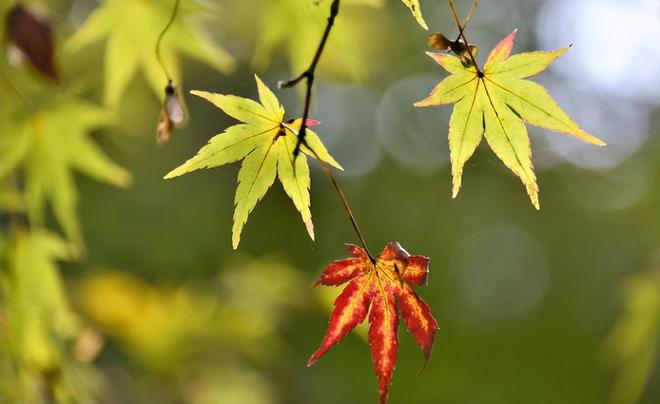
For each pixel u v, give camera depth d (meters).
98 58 3.62
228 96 1.31
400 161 7.08
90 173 2.20
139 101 4.01
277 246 6.05
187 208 5.35
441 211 6.99
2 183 2.12
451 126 1.33
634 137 7.35
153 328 3.20
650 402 5.55
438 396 6.30
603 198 7.32
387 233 6.84
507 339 7.16
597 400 6.82
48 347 2.22
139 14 2.11
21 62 1.86
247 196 1.31
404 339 6.23
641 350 3.04
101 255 4.96
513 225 7.28
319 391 5.44
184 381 3.23
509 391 6.72
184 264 5.23
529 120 1.32
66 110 2.13
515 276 7.62
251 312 3.25
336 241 6.61
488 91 1.33
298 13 2.14
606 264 7.21
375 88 6.79
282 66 5.31
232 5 3.22
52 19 1.87
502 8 7.58
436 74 6.61
